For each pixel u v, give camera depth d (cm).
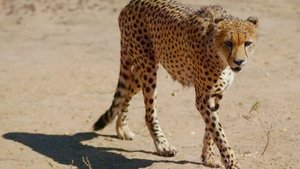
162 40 1238
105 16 2592
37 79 1825
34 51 2138
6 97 1667
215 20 1104
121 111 1374
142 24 1283
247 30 1086
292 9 2583
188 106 1580
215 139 1144
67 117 1523
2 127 1452
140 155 1291
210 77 1133
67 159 1278
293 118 1469
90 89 1736
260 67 1886
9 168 1228
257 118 1477
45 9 2695
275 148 1298
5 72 1898
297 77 1786
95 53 2106
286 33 2264
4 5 2756
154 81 1295
